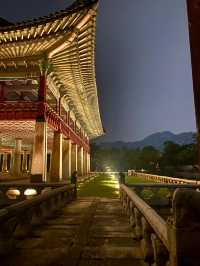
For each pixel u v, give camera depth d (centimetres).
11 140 3234
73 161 3241
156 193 1314
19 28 1423
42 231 706
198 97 274
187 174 4144
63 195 1219
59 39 1519
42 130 1691
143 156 8850
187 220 263
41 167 1631
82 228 725
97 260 486
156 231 374
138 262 474
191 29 292
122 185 1262
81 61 1769
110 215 968
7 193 1368
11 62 1722
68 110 2794
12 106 1750
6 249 503
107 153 10406
